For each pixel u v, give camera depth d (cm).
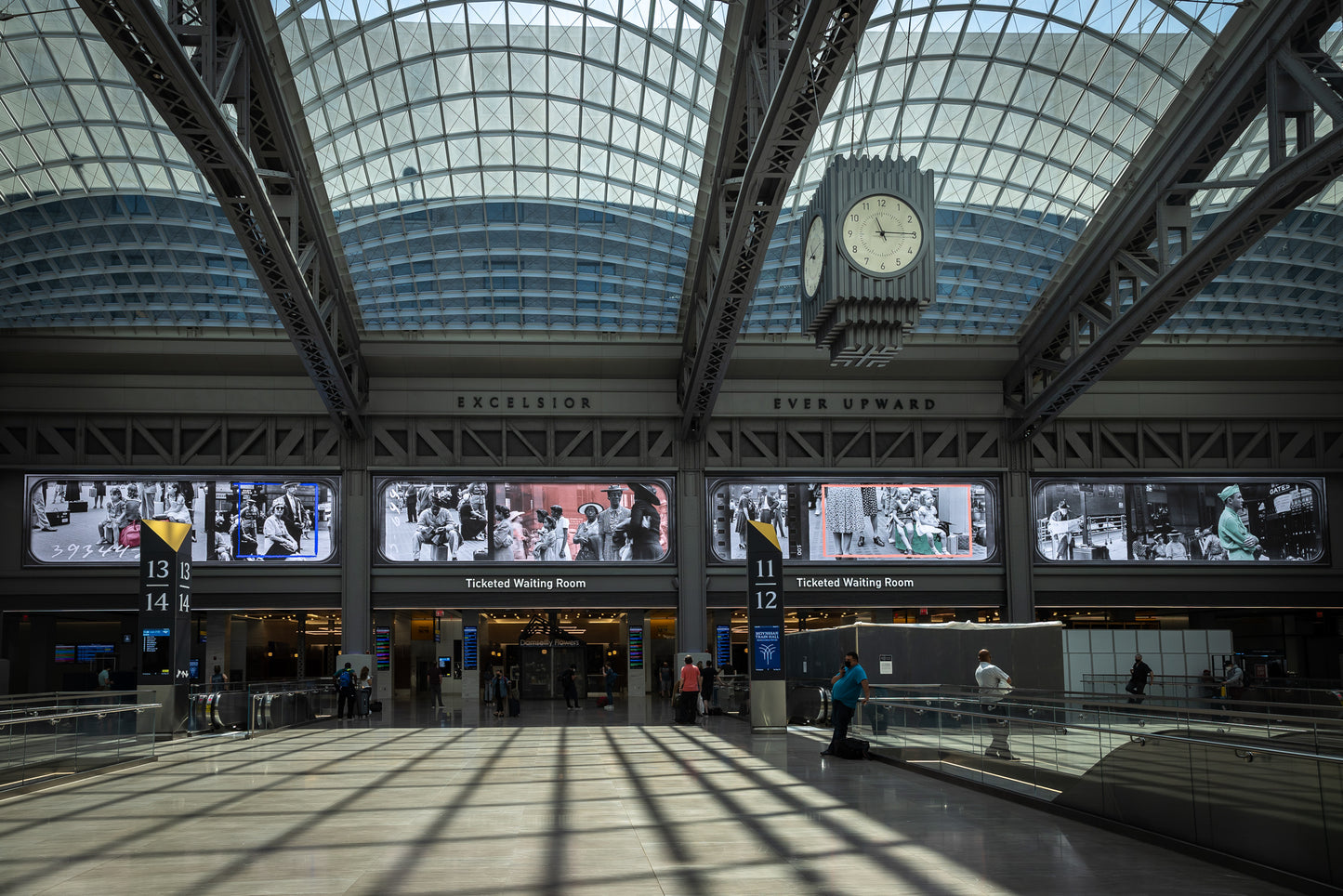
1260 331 4400
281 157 2903
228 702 2797
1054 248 4034
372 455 4272
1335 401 4466
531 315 4262
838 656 2667
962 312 4300
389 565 4209
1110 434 4453
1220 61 3056
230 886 874
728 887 855
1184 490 4431
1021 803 1309
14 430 4150
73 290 3966
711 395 3941
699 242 3812
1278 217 2867
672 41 3212
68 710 1681
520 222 3956
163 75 2166
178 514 4159
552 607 4253
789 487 4356
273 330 4125
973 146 3722
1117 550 4384
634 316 4275
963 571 4347
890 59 3356
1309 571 4391
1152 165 3288
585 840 1071
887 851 1002
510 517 4278
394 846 1052
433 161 3697
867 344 2836
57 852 1037
